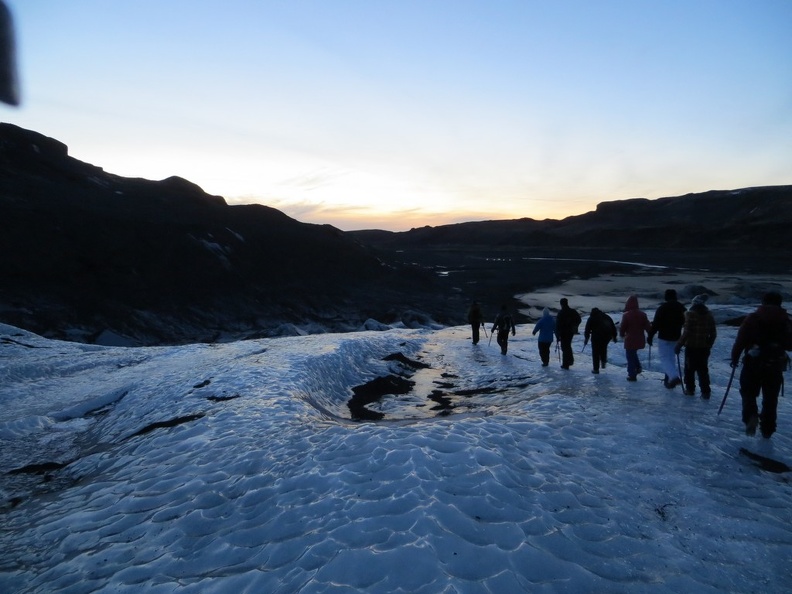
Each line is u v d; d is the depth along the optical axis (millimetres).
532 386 10961
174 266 48406
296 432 6742
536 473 5141
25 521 5555
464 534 3910
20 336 20016
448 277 89625
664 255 159875
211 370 11523
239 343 18875
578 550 3855
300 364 11734
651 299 61750
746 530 4312
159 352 17562
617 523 4332
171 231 53062
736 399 8430
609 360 14172
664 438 6465
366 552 3672
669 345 9109
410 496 4445
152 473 6191
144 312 40531
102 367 15461
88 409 10625
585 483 5082
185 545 4426
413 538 3824
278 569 3721
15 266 38781
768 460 5789
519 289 73062
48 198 52781
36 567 4473
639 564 3764
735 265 110250
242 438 6875
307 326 45969
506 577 3430
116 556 4398
